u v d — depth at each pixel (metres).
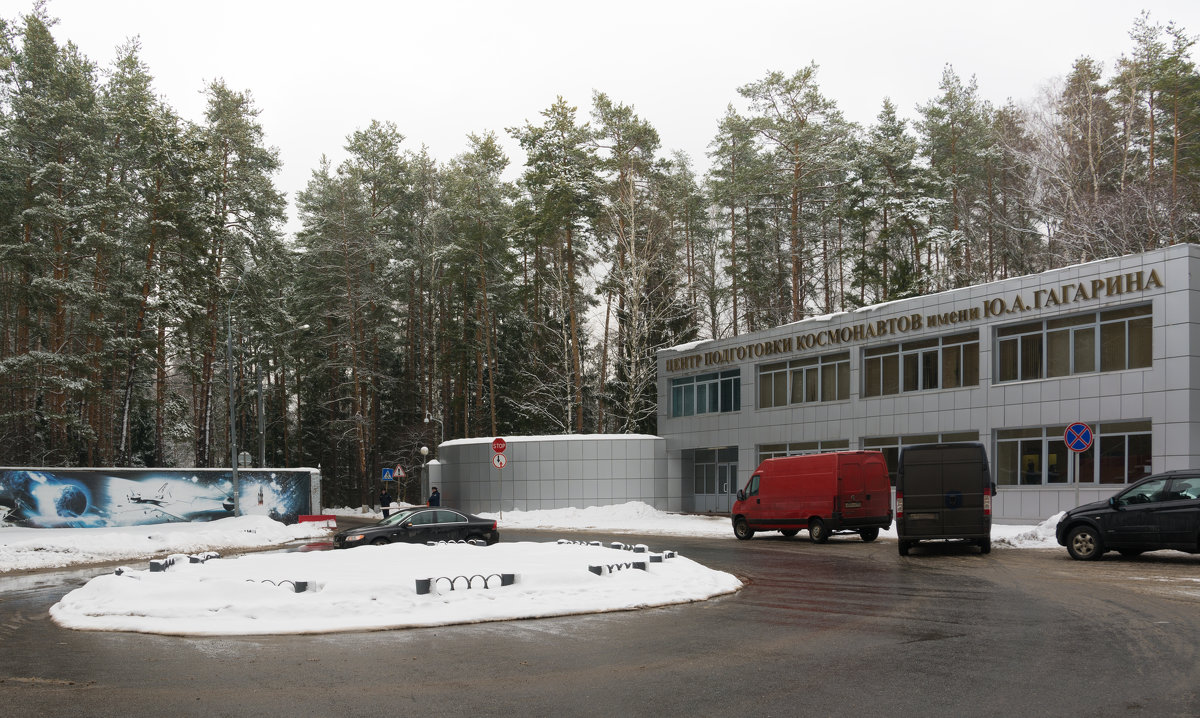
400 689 7.79
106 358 44.12
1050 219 46.84
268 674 8.45
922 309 35.28
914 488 21.28
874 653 9.13
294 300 63.81
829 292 57.03
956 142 50.50
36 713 7.08
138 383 54.19
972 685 7.63
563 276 53.47
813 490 25.91
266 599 12.39
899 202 48.56
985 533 20.72
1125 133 44.69
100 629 11.34
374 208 63.06
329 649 9.70
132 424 61.25
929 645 9.53
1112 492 28.34
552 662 8.90
